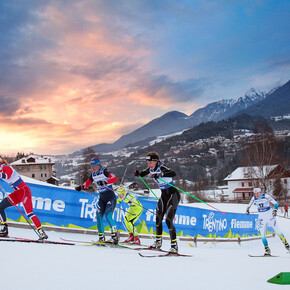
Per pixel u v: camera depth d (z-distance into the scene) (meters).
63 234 7.27
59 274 2.75
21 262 3.13
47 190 7.32
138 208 7.88
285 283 2.85
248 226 12.88
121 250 5.03
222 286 2.72
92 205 8.00
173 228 5.27
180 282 2.79
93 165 5.89
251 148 39.03
